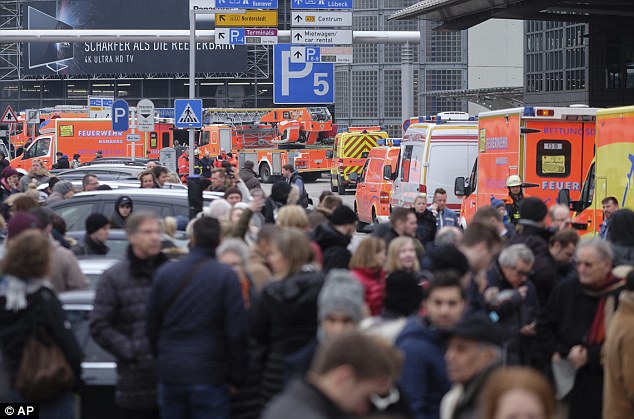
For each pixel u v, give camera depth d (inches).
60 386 523.8
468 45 5211.6
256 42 2386.8
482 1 2807.6
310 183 4842.5
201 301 558.9
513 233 1001.5
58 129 3750.0
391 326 510.3
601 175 1317.7
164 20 6451.8
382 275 672.4
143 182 1449.3
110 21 6446.9
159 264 616.1
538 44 3762.3
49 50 6471.5
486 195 1676.9
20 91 6722.4
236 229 790.5
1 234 999.6
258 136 4904.0
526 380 305.0
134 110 2581.2
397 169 2150.6
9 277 527.2
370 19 5502.0
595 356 647.8
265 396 566.3
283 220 818.2
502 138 1617.9
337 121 5871.1
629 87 3277.6
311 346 471.2
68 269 703.7
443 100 5433.1
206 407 559.8
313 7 2453.2
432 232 1221.1
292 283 564.1
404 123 2269.9
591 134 1579.7
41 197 1557.6
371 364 322.0
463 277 599.5
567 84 3553.2
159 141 4439.0
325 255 761.6
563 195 1381.6
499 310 644.7
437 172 1935.3
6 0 6565.0
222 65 6323.8
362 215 2529.5
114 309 598.2
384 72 5757.9
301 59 2637.8
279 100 2694.4
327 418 319.9
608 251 644.7
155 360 573.3
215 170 1471.5
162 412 569.9
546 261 738.8
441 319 485.7
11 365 527.8
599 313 649.6
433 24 5408.5
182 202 1144.2
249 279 634.2
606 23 3139.8
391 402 385.4
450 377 426.6
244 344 562.6
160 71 6373.0
